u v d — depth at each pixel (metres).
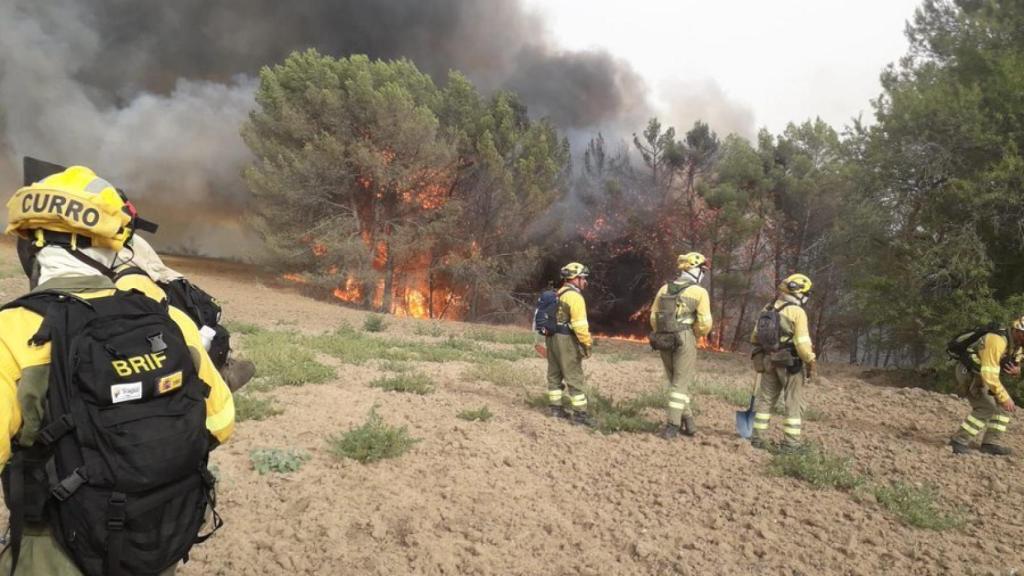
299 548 3.91
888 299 13.68
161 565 1.80
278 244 26.97
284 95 27.77
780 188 26.64
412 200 28.25
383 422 6.64
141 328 1.81
